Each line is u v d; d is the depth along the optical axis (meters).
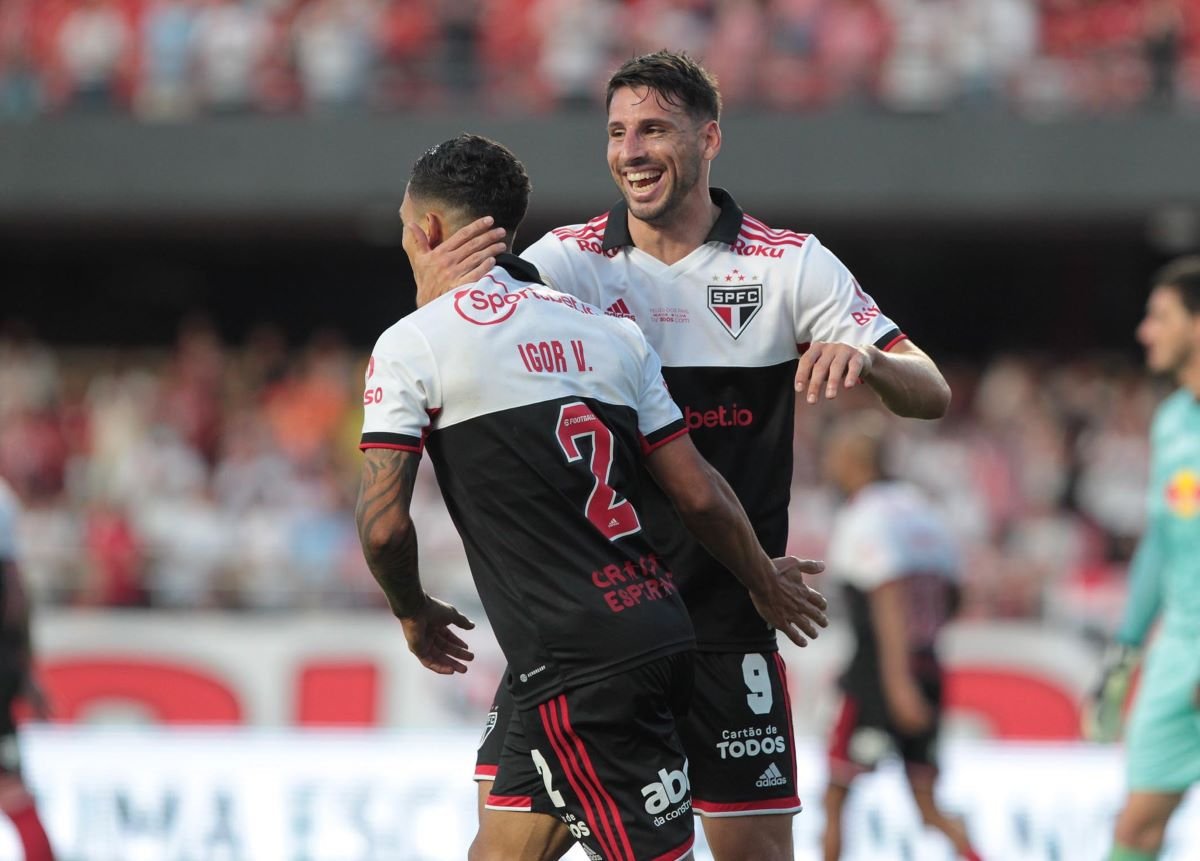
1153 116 47.72
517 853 12.01
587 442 11.51
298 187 49.41
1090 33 49.59
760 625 13.41
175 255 60.09
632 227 13.34
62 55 50.97
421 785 25.84
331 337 56.66
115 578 33.28
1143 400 46.12
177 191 49.72
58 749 26.03
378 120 49.12
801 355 13.43
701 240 13.27
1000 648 31.97
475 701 32.12
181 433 45.19
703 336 13.22
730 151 48.22
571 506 11.40
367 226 52.69
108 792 25.88
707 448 13.29
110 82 50.66
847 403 43.72
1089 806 25.03
